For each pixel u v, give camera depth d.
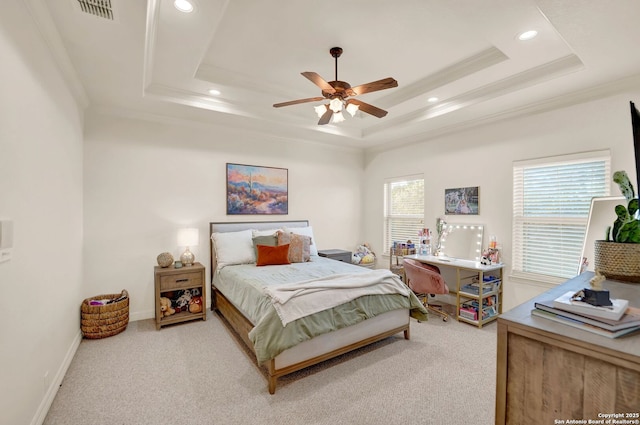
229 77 3.24
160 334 3.23
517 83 3.00
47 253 2.03
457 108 3.55
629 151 2.77
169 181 3.88
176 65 2.74
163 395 2.15
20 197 1.62
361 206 5.82
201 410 2.00
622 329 0.90
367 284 2.76
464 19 2.10
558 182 3.30
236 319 3.09
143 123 3.71
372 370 2.49
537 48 2.46
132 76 2.70
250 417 1.93
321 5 2.14
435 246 4.50
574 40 2.14
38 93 1.88
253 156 4.57
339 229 5.55
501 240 3.74
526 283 3.51
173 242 3.90
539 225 3.47
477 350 2.86
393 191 5.36
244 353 2.80
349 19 2.30
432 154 4.57
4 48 1.45
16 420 1.54
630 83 2.74
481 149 3.95
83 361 2.62
